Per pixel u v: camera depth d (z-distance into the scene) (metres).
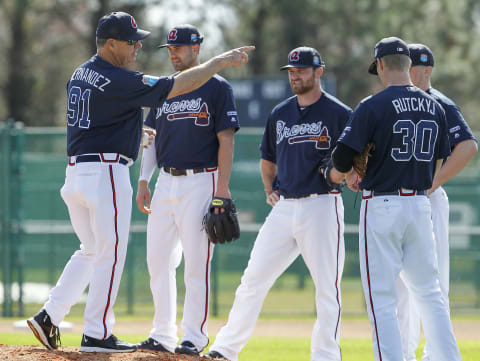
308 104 21.17
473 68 107.69
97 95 18.22
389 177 17.48
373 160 17.66
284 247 21.38
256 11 111.06
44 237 45.59
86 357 17.73
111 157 18.47
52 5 109.81
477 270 47.16
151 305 44.41
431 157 17.77
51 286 44.91
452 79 106.19
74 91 18.62
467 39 107.81
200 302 20.70
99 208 18.33
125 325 38.47
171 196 20.70
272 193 22.12
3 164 43.12
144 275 44.66
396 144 17.39
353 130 17.38
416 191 17.59
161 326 20.84
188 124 20.52
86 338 18.48
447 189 51.91
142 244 44.69
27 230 43.78
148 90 18.12
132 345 19.16
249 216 48.66
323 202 20.86
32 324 18.56
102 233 18.38
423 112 17.66
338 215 21.09
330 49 107.50
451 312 46.03
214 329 37.66
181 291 44.62
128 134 18.67
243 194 48.69
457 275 47.41
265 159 22.73
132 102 18.23
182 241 20.81
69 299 19.02
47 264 45.75
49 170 46.12
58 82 114.06
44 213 46.47
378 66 18.31
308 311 43.88
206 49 111.25
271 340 31.08
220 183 20.44
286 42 107.94
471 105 111.19
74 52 114.69
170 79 18.31
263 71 113.00
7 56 110.56
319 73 21.14
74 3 110.12
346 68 103.94
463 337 35.31
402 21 103.81
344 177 18.22
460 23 107.25
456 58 107.62
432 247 17.81
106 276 18.50
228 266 48.00
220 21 111.62
